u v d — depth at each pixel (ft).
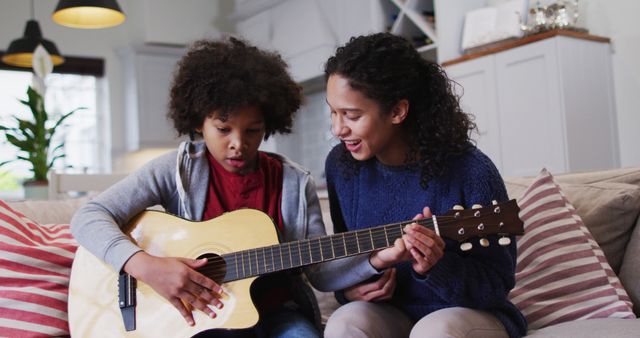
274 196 5.16
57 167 19.97
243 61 4.89
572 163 10.64
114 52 20.61
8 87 19.24
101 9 13.73
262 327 4.77
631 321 4.55
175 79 5.17
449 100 4.55
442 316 4.23
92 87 20.71
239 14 19.49
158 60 20.10
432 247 3.97
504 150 11.61
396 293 4.86
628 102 11.39
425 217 4.17
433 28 13.61
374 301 4.72
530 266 5.44
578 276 5.21
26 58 15.76
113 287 4.91
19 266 5.33
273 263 4.55
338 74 4.34
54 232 5.87
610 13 11.57
